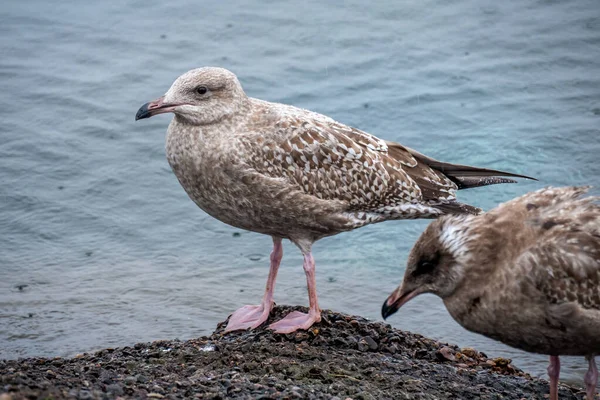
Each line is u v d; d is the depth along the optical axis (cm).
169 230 1611
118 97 1969
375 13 2327
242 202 1120
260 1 2392
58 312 1335
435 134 1822
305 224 1141
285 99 1933
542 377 1173
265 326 1122
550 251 851
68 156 1792
